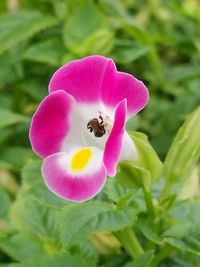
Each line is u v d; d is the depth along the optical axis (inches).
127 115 5.9
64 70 6.1
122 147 6.2
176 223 7.1
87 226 6.4
